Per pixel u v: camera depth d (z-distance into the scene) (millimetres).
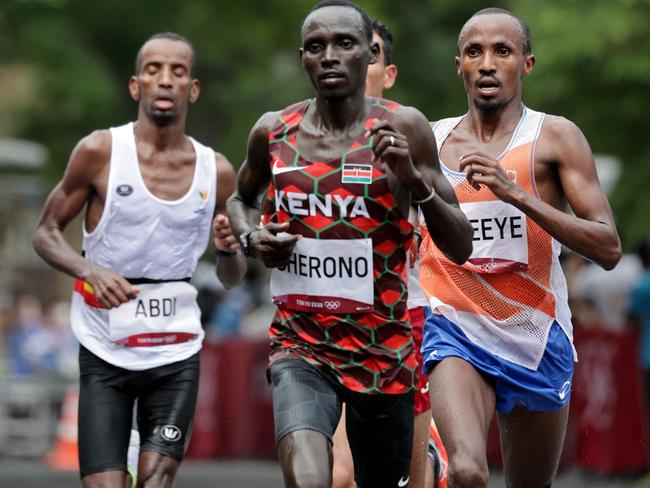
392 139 14727
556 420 17625
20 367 46531
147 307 19078
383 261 15297
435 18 73250
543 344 17297
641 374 32969
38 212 62844
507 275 17219
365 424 15656
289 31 68750
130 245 19125
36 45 65938
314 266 15297
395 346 15445
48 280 63438
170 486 18609
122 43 70188
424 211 15141
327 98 15141
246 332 40750
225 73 72125
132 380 18953
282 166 15367
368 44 15242
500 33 17406
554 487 32875
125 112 69438
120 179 19078
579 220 16625
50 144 68375
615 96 51562
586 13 50156
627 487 32875
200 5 68188
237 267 19797
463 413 16531
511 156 17328
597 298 36188
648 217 51375
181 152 19375
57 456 41438
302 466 14500
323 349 15414
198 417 38750
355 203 15141
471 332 17188
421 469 18547
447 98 72625
